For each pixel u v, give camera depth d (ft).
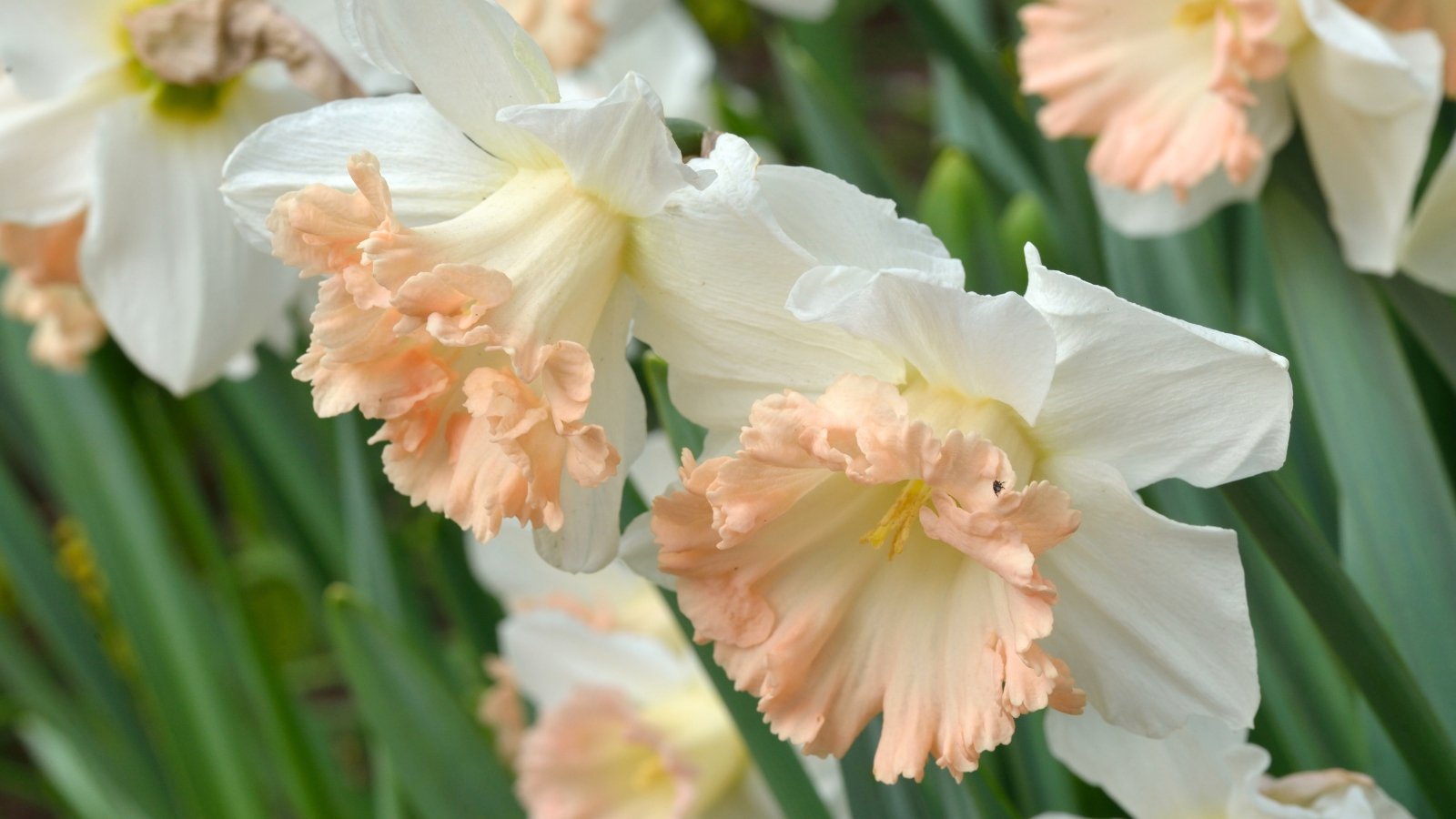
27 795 4.33
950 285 1.74
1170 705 1.84
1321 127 2.17
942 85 3.08
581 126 1.79
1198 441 1.79
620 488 1.87
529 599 2.42
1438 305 2.14
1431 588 2.05
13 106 2.18
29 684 3.00
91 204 2.18
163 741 3.11
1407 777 2.06
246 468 2.97
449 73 1.82
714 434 1.88
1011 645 1.80
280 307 2.23
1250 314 2.41
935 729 1.83
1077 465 1.81
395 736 2.30
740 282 1.83
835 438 1.79
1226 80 2.15
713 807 2.31
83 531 2.76
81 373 2.71
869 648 1.85
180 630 2.68
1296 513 1.83
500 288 1.80
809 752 1.83
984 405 1.82
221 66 2.13
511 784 2.32
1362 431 2.10
